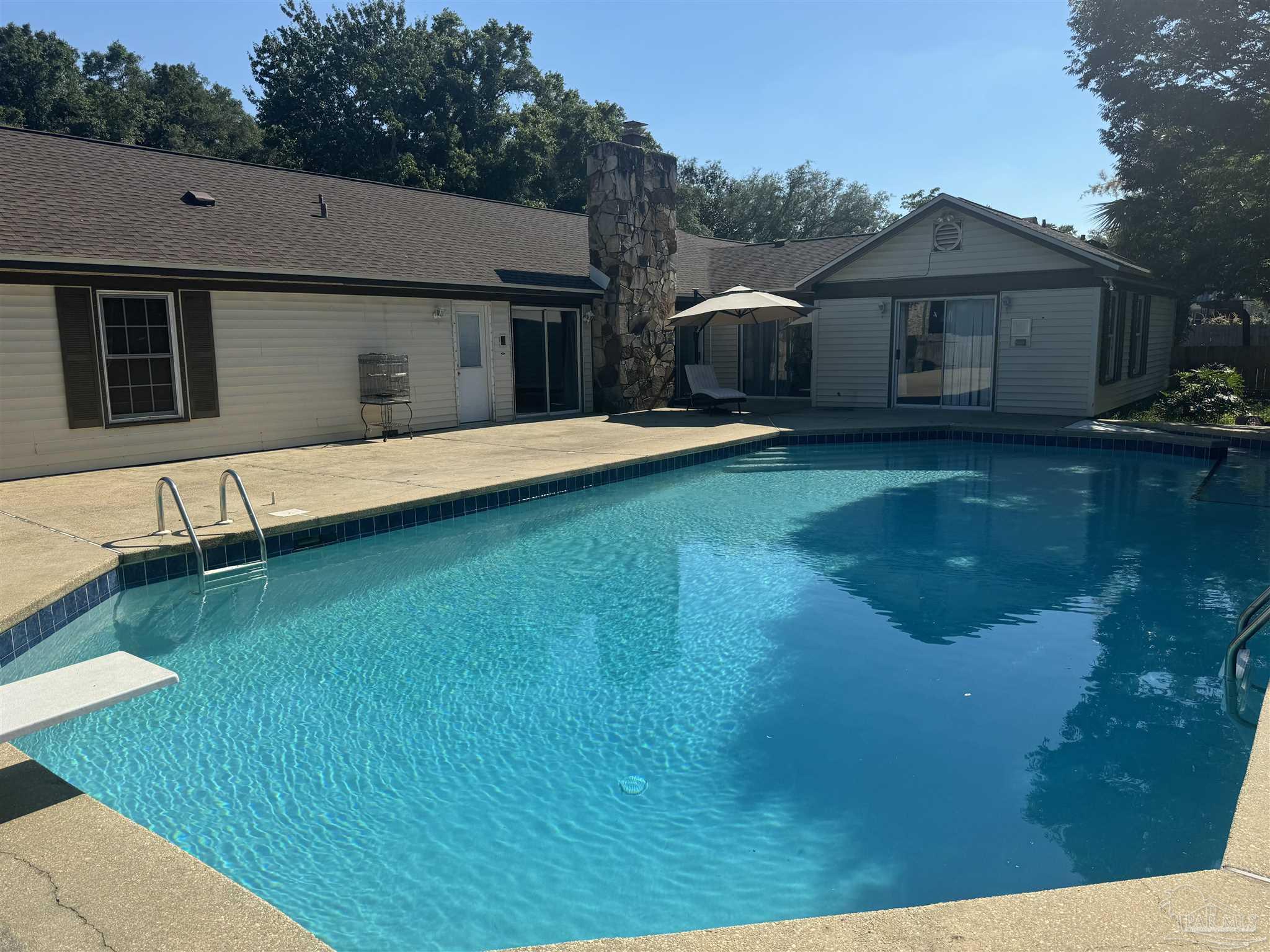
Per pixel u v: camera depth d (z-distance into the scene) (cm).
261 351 1184
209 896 221
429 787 374
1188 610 602
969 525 871
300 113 4159
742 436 1310
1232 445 1334
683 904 292
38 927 207
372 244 1388
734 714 445
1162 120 1973
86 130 4353
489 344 1520
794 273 1986
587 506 966
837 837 332
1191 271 1995
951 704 454
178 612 605
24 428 962
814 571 713
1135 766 383
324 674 502
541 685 485
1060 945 186
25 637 486
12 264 915
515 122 3909
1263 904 201
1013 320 1573
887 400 1734
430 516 830
